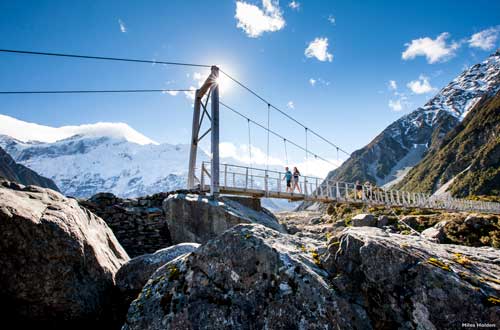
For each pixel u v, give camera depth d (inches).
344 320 174.2
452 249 213.2
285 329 179.6
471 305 154.8
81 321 272.1
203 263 226.4
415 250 191.3
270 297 194.1
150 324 207.2
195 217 629.3
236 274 211.2
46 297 251.8
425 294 165.3
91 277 284.7
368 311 181.5
